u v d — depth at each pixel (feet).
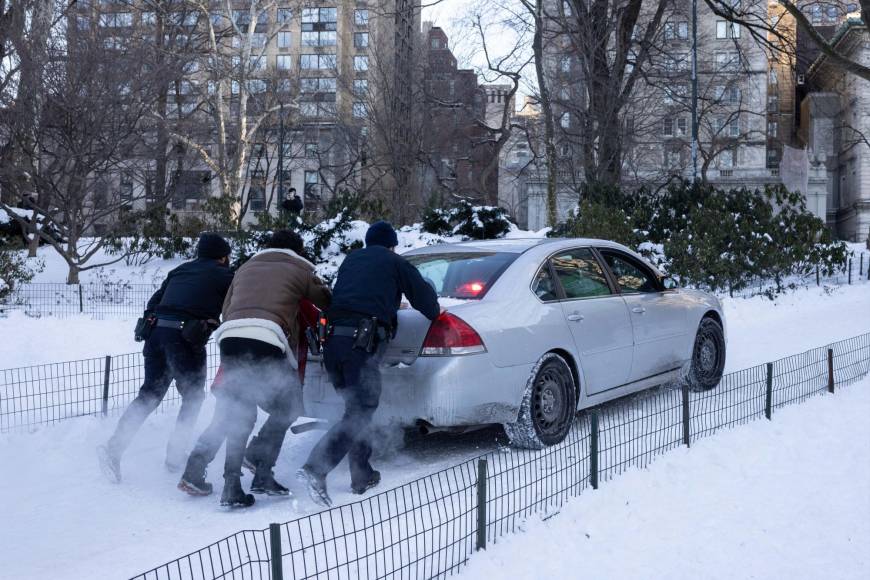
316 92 140.05
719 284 56.44
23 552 14.32
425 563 13.01
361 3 122.62
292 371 16.99
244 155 126.62
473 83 111.65
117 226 67.97
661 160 136.87
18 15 64.95
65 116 61.62
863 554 13.75
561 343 19.76
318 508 16.20
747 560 13.50
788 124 228.63
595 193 67.46
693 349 24.95
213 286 19.24
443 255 21.20
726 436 20.26
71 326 40.11
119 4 92.12
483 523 13.58
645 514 15.47
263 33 201.77
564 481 16.92
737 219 59.47
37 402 26.55
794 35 71.87
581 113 83.92
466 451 20.06
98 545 14.60
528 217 151.23
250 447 16.96
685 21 107.24
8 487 18.29
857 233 215.92
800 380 26.48
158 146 73.10
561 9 84.23
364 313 16.40
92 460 20.51
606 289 22.21
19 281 58.03
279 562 10.29
